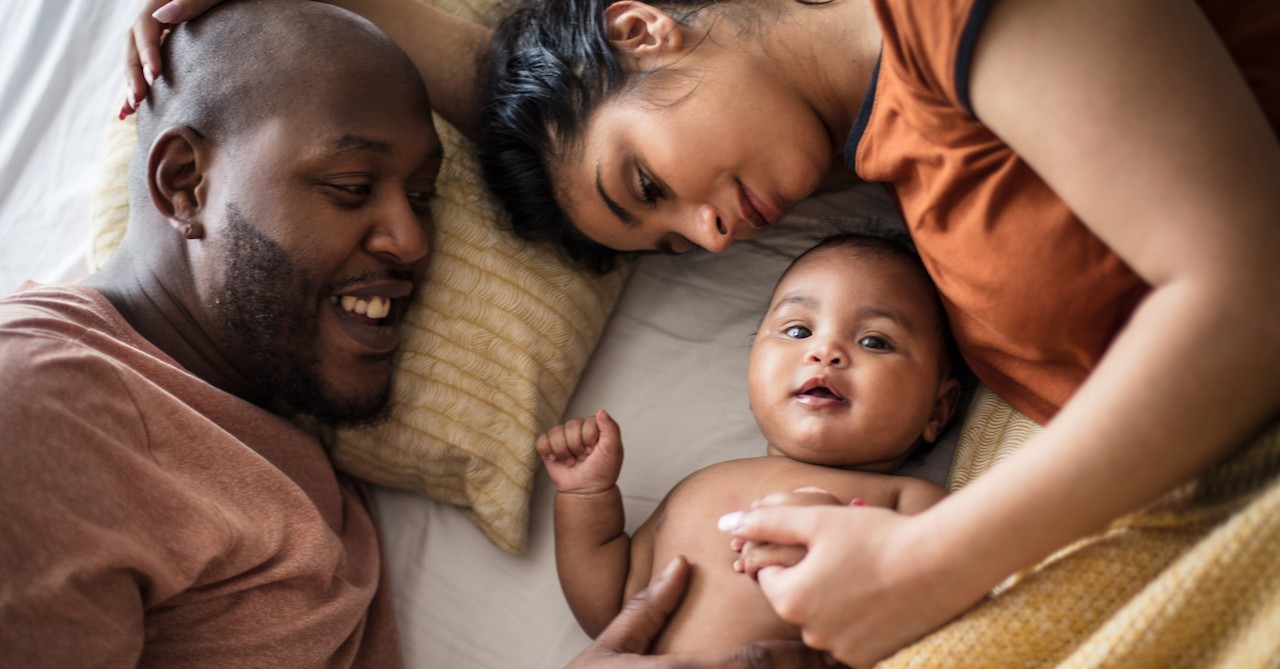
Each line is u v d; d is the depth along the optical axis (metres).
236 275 1.13
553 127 1.17
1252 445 0.79
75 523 0.92
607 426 1.21
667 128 1.08
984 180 0.92
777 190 1.12
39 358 0.97
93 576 0.92
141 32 1.18
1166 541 0.83
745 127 1.07
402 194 1.18
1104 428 0.71
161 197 1.14
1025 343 1.00
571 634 1.25
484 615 1.28
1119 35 0.72
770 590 0.87
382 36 1.19
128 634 0.94
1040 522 0.74
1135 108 0.71
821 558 0.84
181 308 1.17
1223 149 0.70
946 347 1.21
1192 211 0.70
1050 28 0.73
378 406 1.23
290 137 1.10
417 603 1.29
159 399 1.04
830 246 1.24
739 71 1.08
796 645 0.99
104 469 0.95
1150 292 0.82
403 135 1.15
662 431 1.35
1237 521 0.75
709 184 1.10
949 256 1.00
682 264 1.44
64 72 1.66
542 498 1.34
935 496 1.10
